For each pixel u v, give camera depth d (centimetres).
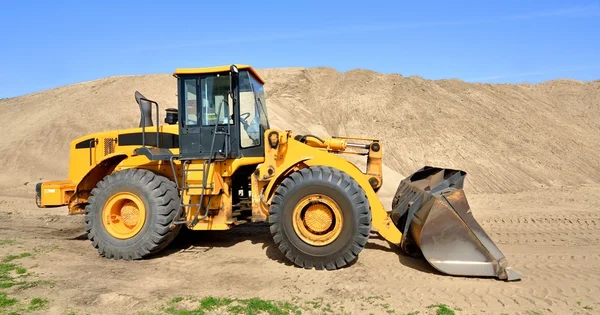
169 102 2577
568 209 1036
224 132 621
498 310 414
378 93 2700
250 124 634
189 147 629
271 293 463
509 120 2523
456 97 2788
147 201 604
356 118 2447
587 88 3412
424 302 434
